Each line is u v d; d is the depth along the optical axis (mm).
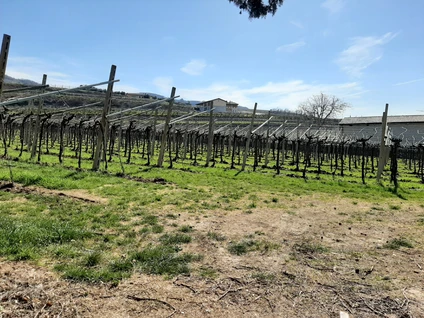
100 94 18344
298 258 4844
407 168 27281
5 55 6953
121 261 4188
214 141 26188
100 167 14281
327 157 31094
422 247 5578
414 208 9227
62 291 3344
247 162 24062
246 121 37594
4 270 3639
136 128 27016
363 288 3902
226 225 6438
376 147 26672
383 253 5219
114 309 3111
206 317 3100
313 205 9016
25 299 3096
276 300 3518
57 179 9578
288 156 32531
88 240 4977
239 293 3631
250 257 4785
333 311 3338
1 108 18375
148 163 17281
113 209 6988
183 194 9297
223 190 10477
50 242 4652
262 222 6859
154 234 5535
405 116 47812
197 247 5066
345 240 5871
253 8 7277
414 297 3693
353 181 15148
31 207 6574
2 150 19281
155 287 3625
